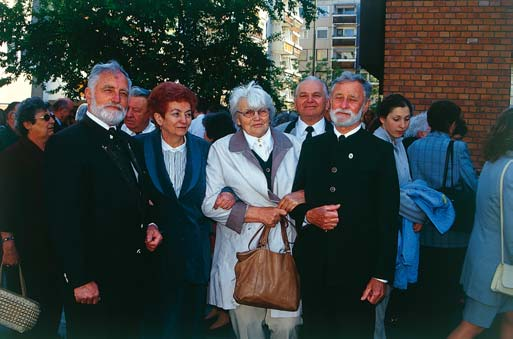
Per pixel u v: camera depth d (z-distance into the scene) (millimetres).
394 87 7547
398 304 5004
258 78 18844
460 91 7406
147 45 17531
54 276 4043
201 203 3738
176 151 3836
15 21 18547
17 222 3967
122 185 3359
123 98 3438
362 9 7793
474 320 3887
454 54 7398
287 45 68438
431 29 7438
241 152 3674
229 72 17938
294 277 3477
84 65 17500
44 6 18344
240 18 18188
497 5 7254
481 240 3857
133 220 3412
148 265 3672
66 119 8453
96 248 3297
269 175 3689
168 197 3686
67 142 3260
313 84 4453
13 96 24750
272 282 3426
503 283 3691
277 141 3738
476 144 7395
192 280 3713
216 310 5566
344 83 3434
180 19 17859
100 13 17016
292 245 3729
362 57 7852
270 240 3682
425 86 7480
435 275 4668
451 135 4730
